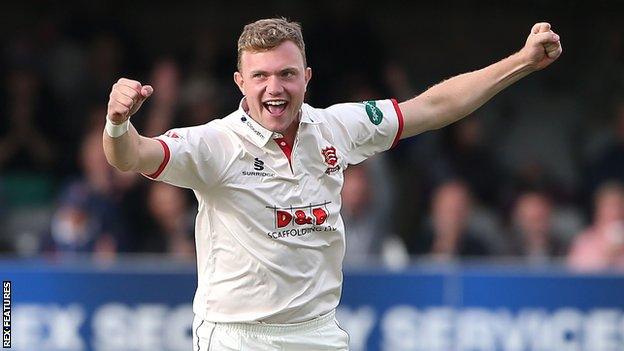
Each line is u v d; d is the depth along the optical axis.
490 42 44.06
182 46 42.50
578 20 43.88
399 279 27.62
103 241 31.75
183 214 32.50
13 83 37.88
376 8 43.62
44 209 36.12
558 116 40.50
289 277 16.03
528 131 39.78
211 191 15.88
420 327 27.62
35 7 41.84
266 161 15.88
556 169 39.09
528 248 32.94
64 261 29.92
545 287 27.84
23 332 26.97
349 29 38.16
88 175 33.25
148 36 42.50
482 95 17.14
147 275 27.30
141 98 14.49
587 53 43.34
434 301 27.66
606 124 40.38
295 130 16.00
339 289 16.70
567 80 42.66
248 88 15.64
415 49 43.75
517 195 36.94
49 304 27.08
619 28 43.66
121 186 32.81
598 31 43.69
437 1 43.91
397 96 38.16
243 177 15.82
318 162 16.14
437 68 43.72
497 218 34.62
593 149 39.03
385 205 30.73
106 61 38.78
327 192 16.23
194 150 15.53
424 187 35.50
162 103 36.28
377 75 37.97
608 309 27.88
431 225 32.94
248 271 16.00
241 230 15.92
